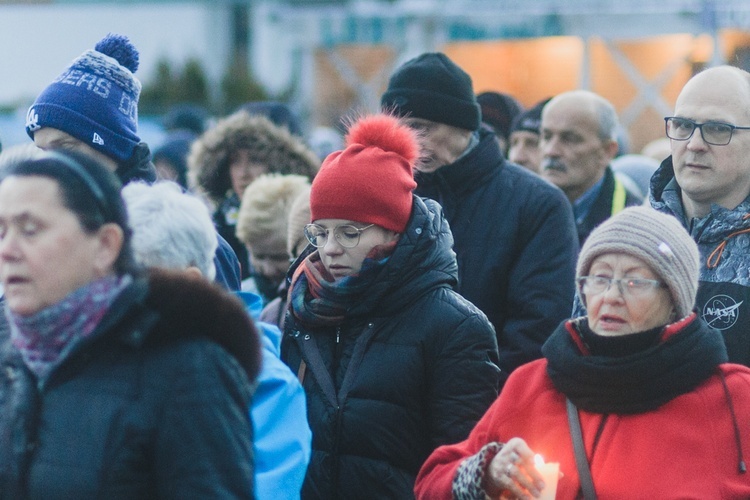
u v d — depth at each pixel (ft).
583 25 82.58
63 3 180.34
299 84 98.89
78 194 16.85
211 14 174.40
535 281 32.35
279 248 34.65
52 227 16.67
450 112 33.24
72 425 16.65
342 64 97.40
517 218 32.99
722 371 20.63
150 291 17.34
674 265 20.71
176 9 173.27
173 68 159.33
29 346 17.02
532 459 19.52
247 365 17.78
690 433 20.11
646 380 20.18
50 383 17.01
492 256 32.78
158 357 16.93
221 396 16.94
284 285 32.65
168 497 16.53
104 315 16.75
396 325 25.08
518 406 21.45
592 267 21.22
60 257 16.69
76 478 16.40
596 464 20.34
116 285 17.01
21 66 161.68
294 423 21.58
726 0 74.64
